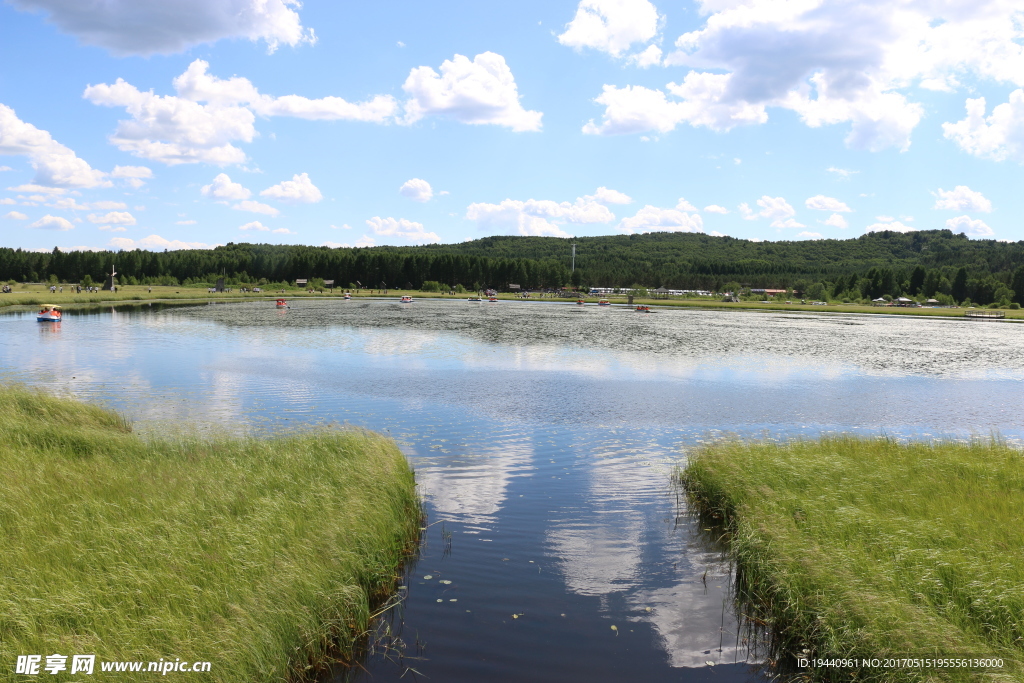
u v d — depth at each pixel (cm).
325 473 1475
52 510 1145
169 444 1723
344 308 11362
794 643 945
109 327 6481
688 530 1402
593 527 1410
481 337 6138
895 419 2755
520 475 1794
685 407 2881
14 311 8506
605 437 2273
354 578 1044
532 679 861
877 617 883
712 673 884
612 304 17350
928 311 16350
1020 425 2666
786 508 1311
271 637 839
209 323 7194
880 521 1209
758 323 9888
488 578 1161
